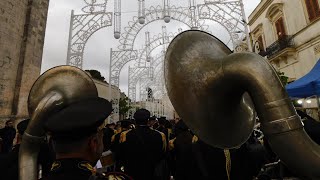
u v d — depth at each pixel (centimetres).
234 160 225
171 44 202
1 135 754
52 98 165
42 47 1171
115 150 368
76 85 184
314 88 600
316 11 1584
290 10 1841
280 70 1978
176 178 281
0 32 916
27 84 1045
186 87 182
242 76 121
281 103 98
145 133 361
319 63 661
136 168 349
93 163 126
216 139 170
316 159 88
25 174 142
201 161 234
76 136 115
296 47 1772
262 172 305
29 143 150
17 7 1014
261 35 2253
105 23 1323
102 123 125
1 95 923
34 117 155
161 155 358
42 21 1177
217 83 158
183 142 260
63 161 115
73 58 1275
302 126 96
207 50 180
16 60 1014
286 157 95
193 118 174
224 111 169
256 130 383
